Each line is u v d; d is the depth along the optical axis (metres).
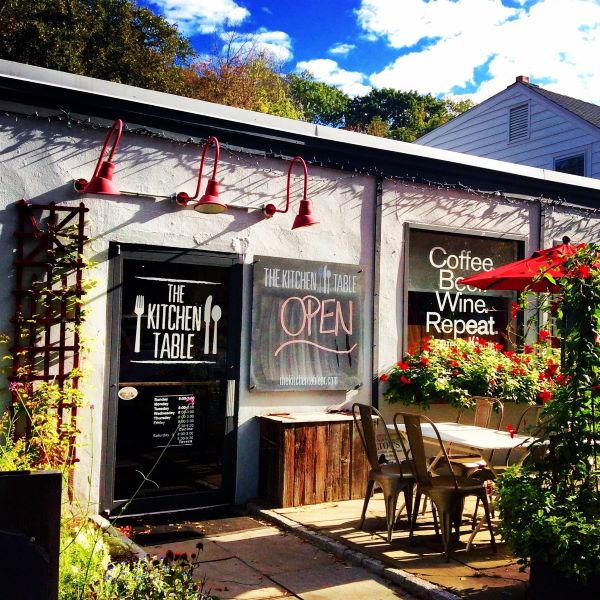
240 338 5.97
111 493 5.27
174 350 5.65
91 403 5.20
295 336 6.23
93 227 5.31
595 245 3.71
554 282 3.93
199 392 5.75
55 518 2.02
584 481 3.55
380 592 3.93
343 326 6.55
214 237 5.87
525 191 8.23
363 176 6.84
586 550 3.17
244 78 26.33
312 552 4.65
